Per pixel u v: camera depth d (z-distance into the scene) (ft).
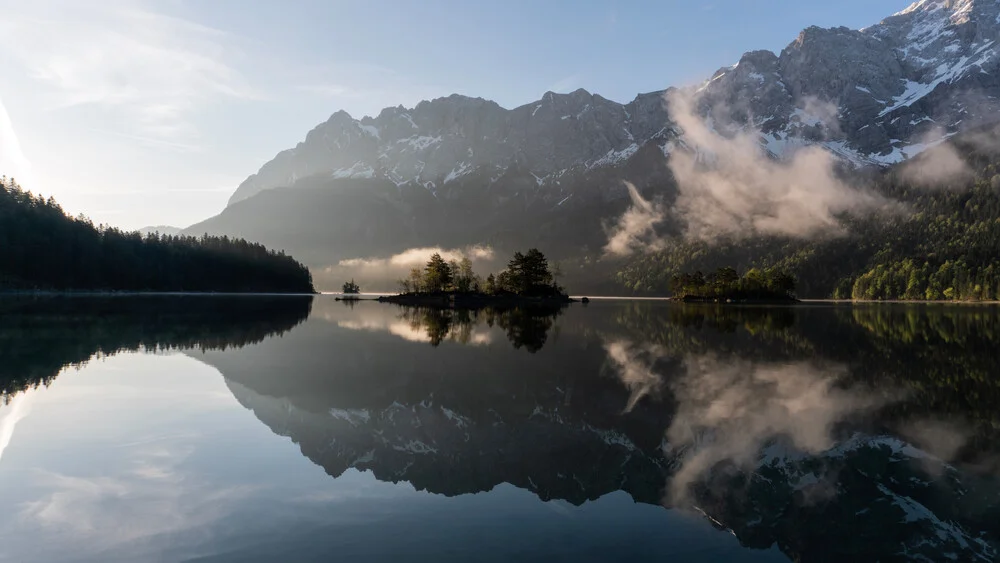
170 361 109.60
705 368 108.17
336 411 70.85
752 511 42.78
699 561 34.94
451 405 74.79
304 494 44.21
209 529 37.88
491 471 50.47
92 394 78.69
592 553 35.50
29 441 56.90
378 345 140.97
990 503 44.47
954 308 443.73
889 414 72.69
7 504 41.42
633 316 296.10
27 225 575.79
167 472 48.62
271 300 508.12
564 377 96.43
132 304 361.71
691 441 60.18
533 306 453.17
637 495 45.39
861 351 136.77
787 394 84.23
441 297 529.04
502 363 112.16
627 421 67.82
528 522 40.11
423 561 33.96
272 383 88.28
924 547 37.50
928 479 49.75
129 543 35.70
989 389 88.89
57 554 34.27
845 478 49.78
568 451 56.49
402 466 51.31
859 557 35.91
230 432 61.05
